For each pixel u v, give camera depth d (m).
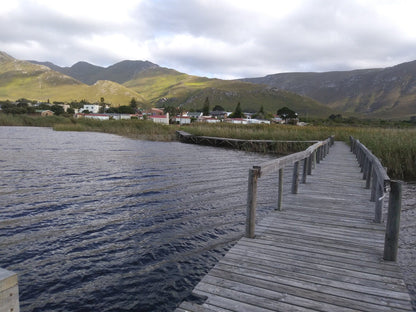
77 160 16.12
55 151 19.69
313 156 11.30
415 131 23.02
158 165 15.16
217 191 10.14
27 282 4.57
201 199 9.13
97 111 150.00
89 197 9.14
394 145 15.12
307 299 3.07
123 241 6.06
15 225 6.81
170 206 8.39
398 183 3.83
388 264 3.83
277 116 133.75
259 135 26.30
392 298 3.10
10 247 5.71
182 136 31.81
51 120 58.94
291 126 35.47
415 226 6.89
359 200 7.01
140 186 10.66
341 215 5.87
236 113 127.25
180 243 5.99
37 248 5.70
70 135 34.84
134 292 4.37
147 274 4.84
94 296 4.27
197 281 4.67
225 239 6.21
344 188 8.27
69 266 5.06
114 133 39.78
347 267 3.74
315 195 7.47
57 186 10.41
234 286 3.31
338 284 3.35
